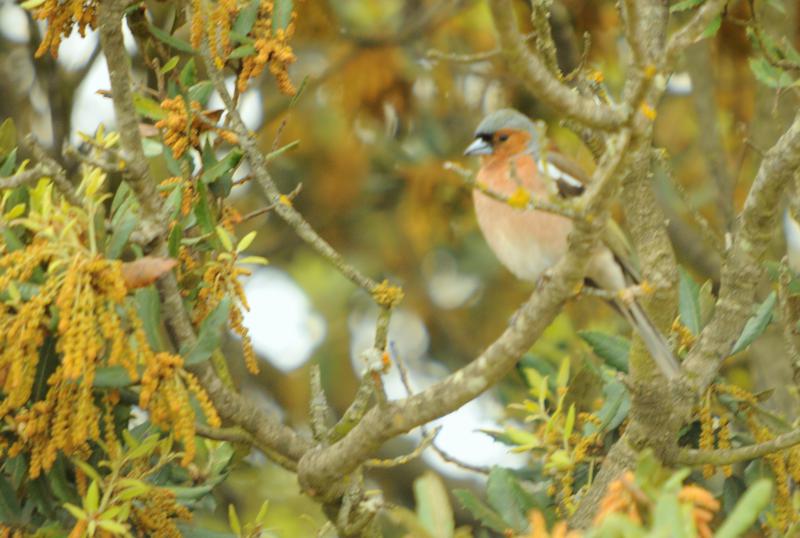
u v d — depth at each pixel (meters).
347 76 15.79
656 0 9.99
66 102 14.60
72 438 8.23
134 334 8.34
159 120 9.88
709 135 14.68
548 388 11.52
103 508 8.34
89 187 8.52
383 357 8.61
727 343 9.66
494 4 6.65
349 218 17.64
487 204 12.14
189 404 8.42
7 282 7.96
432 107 16.98
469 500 9.46
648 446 9.50
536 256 11.86
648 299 9.85
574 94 7.03
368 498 9.52
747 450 9.48
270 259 18.03
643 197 9.84
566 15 14.94
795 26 14.18
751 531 10.80
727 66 15.55
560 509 9.88
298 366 17.66
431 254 17.73
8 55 15.68
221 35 9.69
